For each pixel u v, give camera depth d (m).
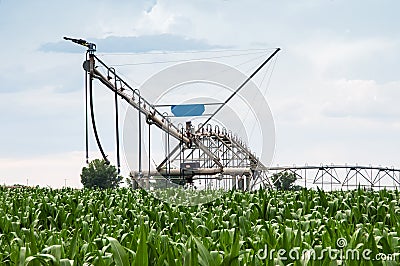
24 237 15.17
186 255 10.58
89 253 11.98
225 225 16.78
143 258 10.29
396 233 13.41
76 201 24.72
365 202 21.25
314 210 19.77
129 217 20.70
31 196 26.91
